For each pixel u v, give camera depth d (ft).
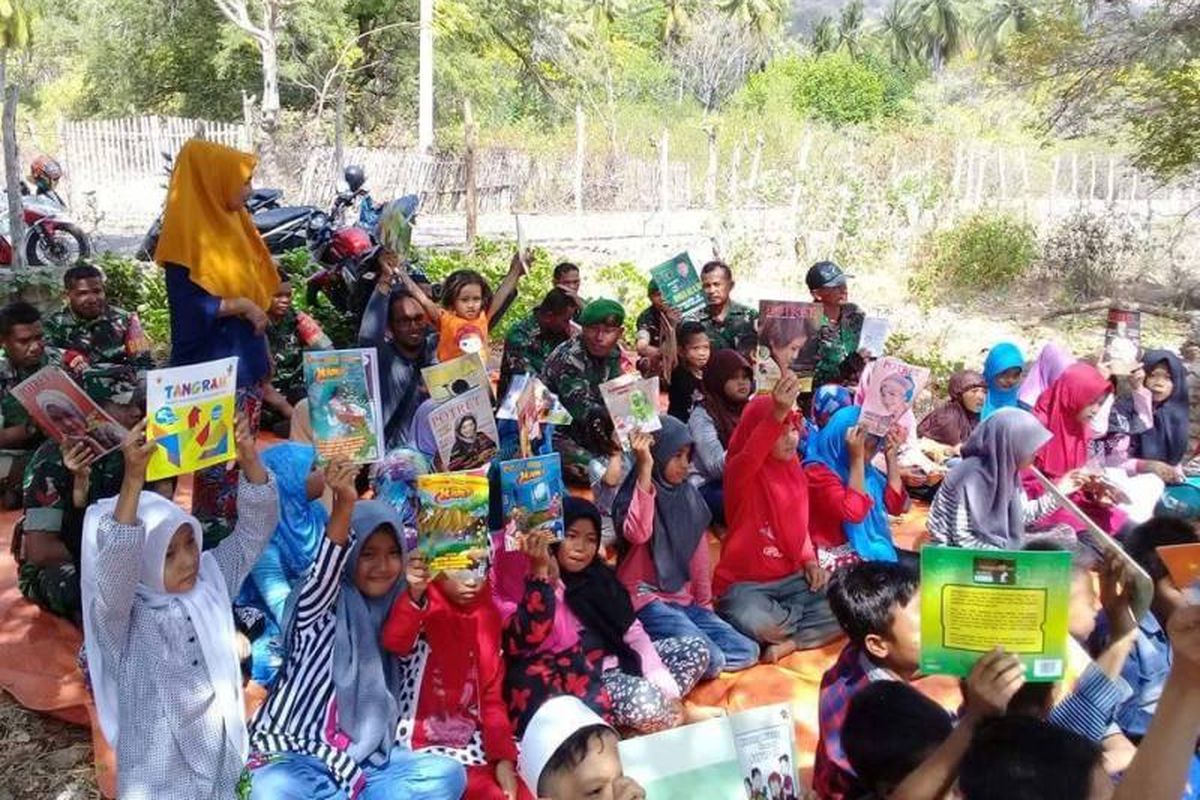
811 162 68.69
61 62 124.26
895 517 22.27
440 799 12.06
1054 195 67.05
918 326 44.88
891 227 56.49
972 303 51.19
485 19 105.29
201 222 17.66
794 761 10.62
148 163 74.54
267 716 12.09
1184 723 7.09
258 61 94.48
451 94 104.88
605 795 9.84
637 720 13.97
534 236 64.75
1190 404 27.63
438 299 28.27
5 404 20.79
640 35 152.97
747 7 149.38
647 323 26.45
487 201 78.23
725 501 17.49
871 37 200.23
